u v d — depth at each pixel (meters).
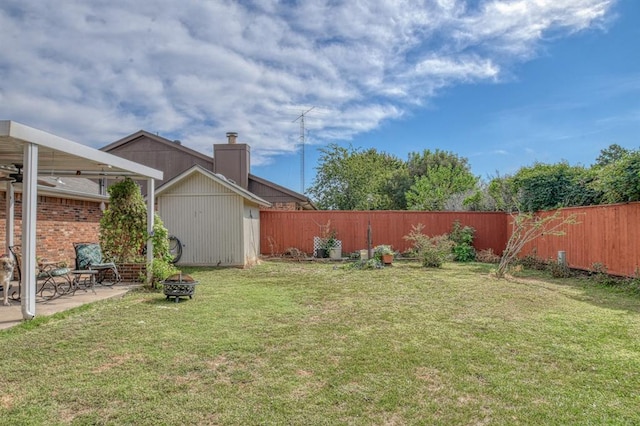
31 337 4.72
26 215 5.23
